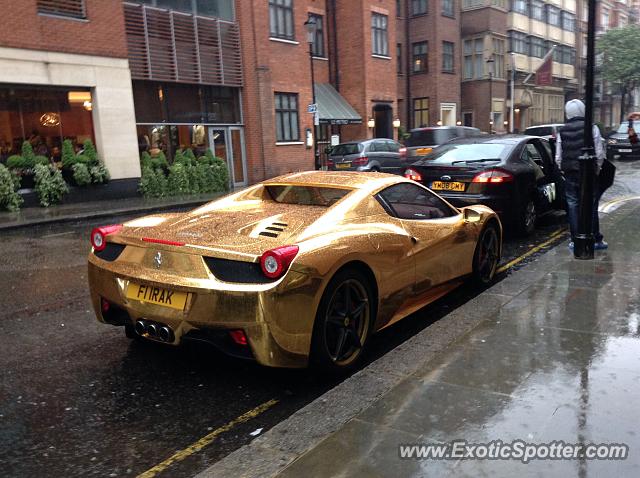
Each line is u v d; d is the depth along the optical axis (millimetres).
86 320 5250
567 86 49062
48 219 12508
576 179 6547
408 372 3623
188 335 3545
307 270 3434
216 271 3459
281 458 2748
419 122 33812
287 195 4785
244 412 3434
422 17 32812
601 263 6031
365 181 4711
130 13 17578
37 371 4070
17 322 5219
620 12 59188
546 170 9266
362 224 4172
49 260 8211
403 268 4379
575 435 2742
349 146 19391
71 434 3189
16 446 3064
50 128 16062
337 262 3635
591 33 5918
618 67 46562
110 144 16922
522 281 5496
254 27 21281
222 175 19203
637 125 25172
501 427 2840
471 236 5441
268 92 21953
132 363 4180
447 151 8914
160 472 2816
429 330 4340
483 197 7949
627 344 3824
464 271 5395
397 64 32812
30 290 6410
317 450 2709
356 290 3975
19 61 14820
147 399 3611
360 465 2568
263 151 21906
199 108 20062
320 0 25984
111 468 2854
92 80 16406
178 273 3561
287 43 22812
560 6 46281
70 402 3582
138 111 18281
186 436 3162
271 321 3318
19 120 15383
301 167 23828
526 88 40594
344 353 3943
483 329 4223
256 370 4031
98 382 3869
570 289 5137
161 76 18531
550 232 9086
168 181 18047
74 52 15945
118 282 3809
